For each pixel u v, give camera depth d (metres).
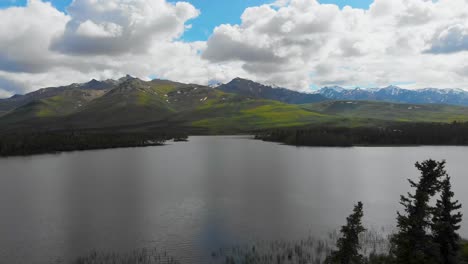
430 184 45.47
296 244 71.31
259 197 115.19
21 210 100.44
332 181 145.00
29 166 192.62
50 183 142.38
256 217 91.62
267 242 73.06
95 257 66.12
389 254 61.38
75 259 65.81
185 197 115.62
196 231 80.69
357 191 124.62
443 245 46.28
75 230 82.12
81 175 161.88
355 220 48.72
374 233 76.38
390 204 105.38
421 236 45.12
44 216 94.00
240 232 79.75
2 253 68.81
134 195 119.12
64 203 108.06
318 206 103.38
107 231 81.31
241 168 182.38
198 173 166.75
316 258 63.81
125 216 93.38
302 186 134.38
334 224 85.44
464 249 57.72
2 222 89.00
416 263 43.38
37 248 71.25
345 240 48.81
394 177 154.50
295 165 192.62
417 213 45.09
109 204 106.69
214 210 98.75
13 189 130.88
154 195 118.81
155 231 80.94
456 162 198.12
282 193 121.38
